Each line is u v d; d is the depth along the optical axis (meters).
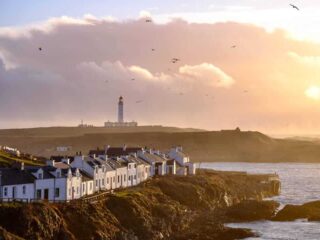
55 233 129.00
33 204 130.12
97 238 133.62
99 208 146.25
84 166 170.25
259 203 193.62
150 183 199.88
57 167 158.12
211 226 167.25
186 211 177.62
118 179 188.38
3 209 125.44
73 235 131.62
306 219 186.88
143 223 149.12
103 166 176.50
